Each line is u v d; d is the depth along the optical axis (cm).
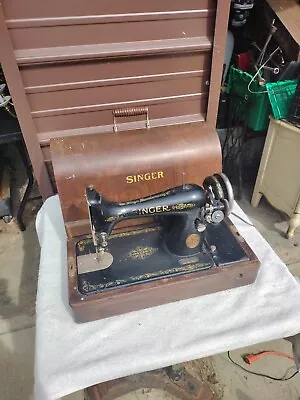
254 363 143
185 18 118
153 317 86
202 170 106
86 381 75
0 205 197
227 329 83
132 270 87
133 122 139
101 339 82
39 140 133
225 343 80
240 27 182
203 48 125
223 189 83
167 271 87
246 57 179
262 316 85
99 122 136
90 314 83
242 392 135
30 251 189
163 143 104
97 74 123
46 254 103
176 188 86
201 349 79
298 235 194
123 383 111
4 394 134
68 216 102
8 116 166
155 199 84
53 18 108
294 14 165
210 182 86
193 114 144
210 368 141
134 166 101
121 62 122
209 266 88
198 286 88
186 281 85
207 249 92
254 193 205
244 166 225
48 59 114
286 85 162
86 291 82
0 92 152
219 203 83
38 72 117
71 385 74
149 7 113
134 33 117
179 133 107
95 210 82
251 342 82
